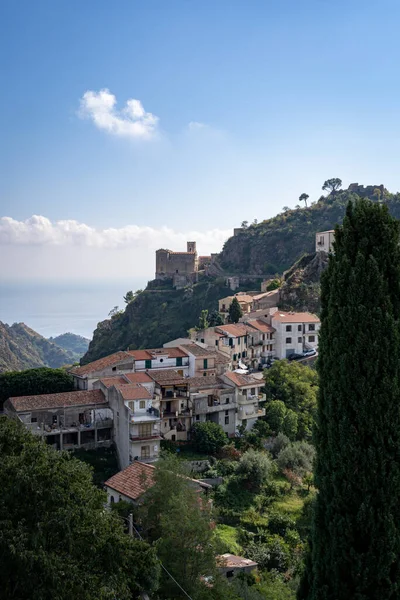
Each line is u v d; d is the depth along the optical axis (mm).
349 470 25344
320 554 26453
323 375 27250
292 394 94938
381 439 24953
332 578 25531
